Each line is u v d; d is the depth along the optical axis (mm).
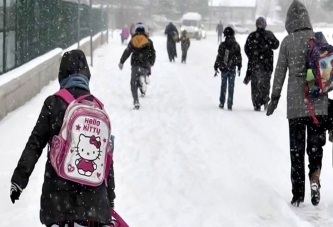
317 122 6680
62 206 3934
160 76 23094
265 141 10867
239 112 14250
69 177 3938
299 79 6816
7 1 12555
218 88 19594
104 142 4078
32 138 4043
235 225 6367
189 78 22656
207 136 11094
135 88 14398
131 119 12914
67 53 4379
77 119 3994
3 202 6809
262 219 6598
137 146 10164
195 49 44875
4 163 8391
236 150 9984
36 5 16094
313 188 6844
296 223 6355
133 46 14312
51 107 4109
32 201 6914
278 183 8102
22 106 12945
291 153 6953
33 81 14398
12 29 13102
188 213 6746
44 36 17562
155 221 6477
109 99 16188
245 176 8281
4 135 10086
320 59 6586
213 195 7473
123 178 8125
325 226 6344
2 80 11648
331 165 9312
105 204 4094
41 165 8398
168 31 31234
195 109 14578
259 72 14328
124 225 4414
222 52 14422
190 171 8555
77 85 4234
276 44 14273
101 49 38500
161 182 7984
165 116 13383
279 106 15508
